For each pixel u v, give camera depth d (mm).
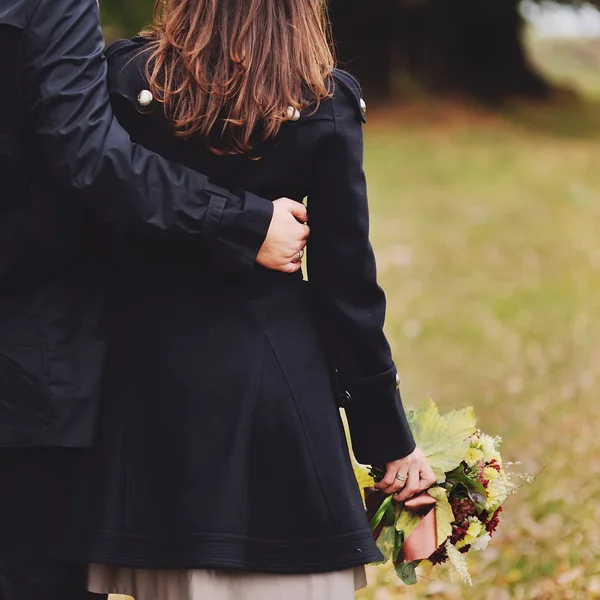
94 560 2676
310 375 2756
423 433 3123
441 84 30156
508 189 19734
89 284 2852
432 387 8391
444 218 16797
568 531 5379
